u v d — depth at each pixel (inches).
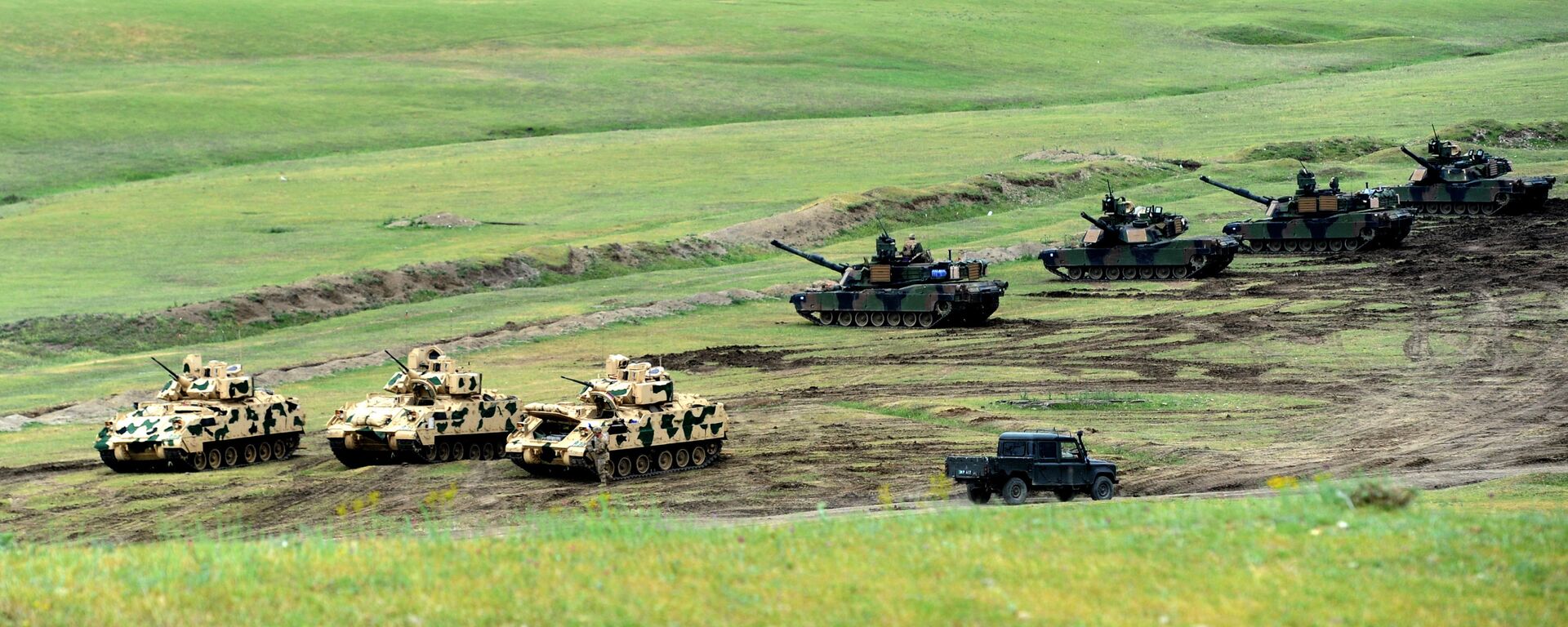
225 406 6727.4
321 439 7440.9
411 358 6914.4
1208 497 4862.2
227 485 6186.0
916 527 3159.5
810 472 5885.8
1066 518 3243.1
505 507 5447.8
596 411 6131.9
